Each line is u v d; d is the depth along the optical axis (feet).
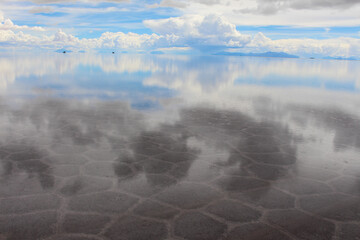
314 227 6.16
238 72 63.31
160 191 7.61
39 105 19.51
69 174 8.54
